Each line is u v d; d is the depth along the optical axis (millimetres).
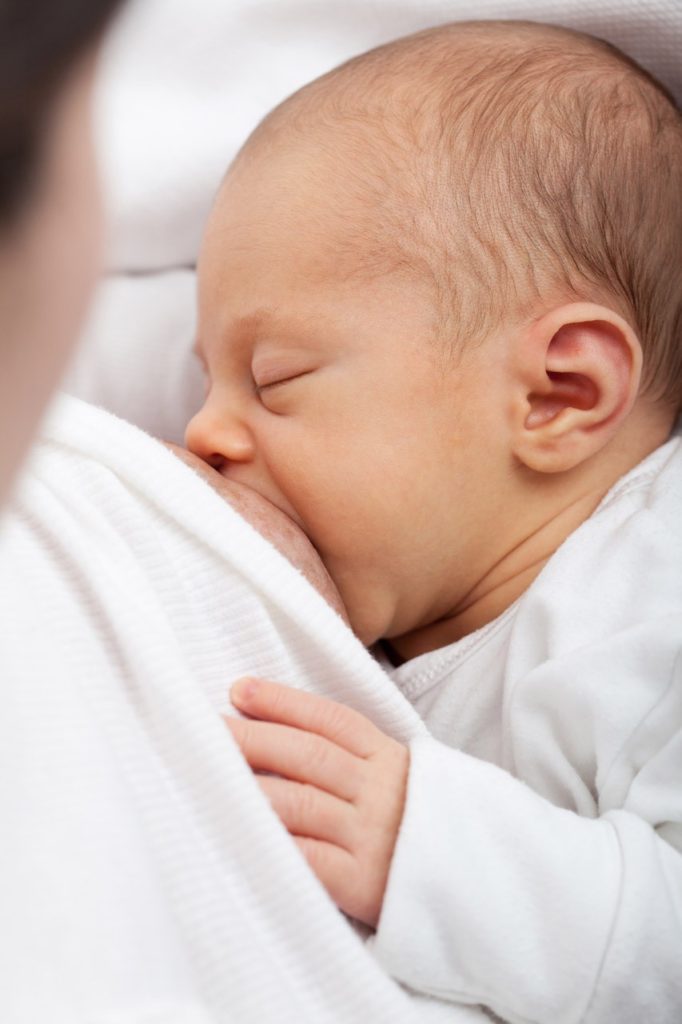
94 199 365
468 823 836
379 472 1070
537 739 984
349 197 1095
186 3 1421
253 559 854
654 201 1135
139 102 1438
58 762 607
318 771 828
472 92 1134
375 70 1179
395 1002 689
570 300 1096
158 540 829
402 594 1125
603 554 1059
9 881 546
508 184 1093
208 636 835
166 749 716
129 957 561
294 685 872
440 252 1076
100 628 745
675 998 849
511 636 1062
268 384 1104
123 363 1419
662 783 952
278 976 666
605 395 1096
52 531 775
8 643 643
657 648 966
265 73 1459
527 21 1281
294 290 1089
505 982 819
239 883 697
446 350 1072
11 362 372
